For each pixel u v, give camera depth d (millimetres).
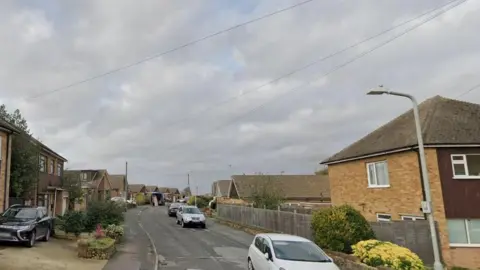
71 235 22297
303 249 12008
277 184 43156
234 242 23656
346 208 17109
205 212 53344
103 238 18391
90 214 22859
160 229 31797
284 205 34000
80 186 43188
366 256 13797
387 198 20969
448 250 17328
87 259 15445
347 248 16172
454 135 18781
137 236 26297
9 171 22406
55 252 16141
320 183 51969
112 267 14211
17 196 24500
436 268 11641
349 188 24797
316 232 17203
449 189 18062
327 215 16875
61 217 22766
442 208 17797
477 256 17438
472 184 18156
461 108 21750
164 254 18531
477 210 17891
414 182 18875
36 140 26953
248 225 32406
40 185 31016
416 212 18625
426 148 18469
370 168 22891
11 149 23594
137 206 79875
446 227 17609
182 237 26078
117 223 23953
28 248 16203
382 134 23781
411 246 16953
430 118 20766
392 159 20656
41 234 18188
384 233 17312
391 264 12984
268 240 12508
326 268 10984
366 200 22859
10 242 17031
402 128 22109
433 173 18203
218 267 15375
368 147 23344
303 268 10773
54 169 36656
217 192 67875
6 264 12531
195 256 18047
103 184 69312
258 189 37375
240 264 16078
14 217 17625
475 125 19672
